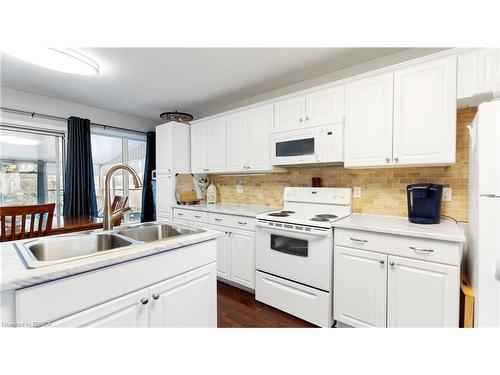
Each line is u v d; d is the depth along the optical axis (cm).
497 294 118
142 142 452
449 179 189
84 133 345
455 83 161
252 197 328
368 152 196
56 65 199
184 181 359
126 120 402
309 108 234
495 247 117
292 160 243
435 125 168
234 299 245
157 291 117
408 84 177
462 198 183
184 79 265
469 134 162
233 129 303
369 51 207
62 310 89
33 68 238
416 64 175
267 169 270
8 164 308
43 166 333
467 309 139
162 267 120
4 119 289
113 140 416
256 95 316
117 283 103
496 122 116
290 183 286
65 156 344
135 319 109
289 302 212
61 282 89
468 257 164
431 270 150
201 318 140
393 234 163
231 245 271
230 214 271
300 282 206
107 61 222
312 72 249
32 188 326
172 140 347
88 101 338
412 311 157
